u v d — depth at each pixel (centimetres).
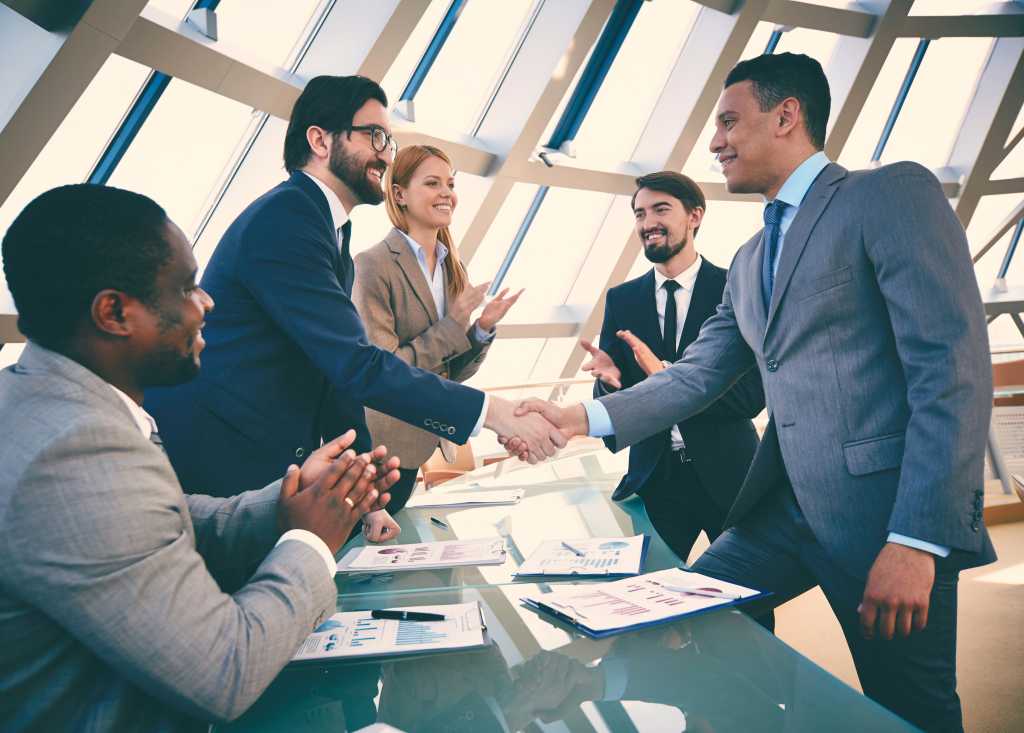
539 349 1025
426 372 188
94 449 89
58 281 95
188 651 89
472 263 906
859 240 148
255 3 516
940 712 143
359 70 548
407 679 106
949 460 130
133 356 102
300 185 193
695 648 112
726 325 201
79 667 91
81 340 98
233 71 482
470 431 189
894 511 135
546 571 151
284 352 182
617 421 196
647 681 101
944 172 1180
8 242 96
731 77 170
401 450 249
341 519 115
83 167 484
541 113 739
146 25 410
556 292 989
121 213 98
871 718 90
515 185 870
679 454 244
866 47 938
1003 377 401
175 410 174
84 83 387
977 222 1283
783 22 865
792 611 323
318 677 108
